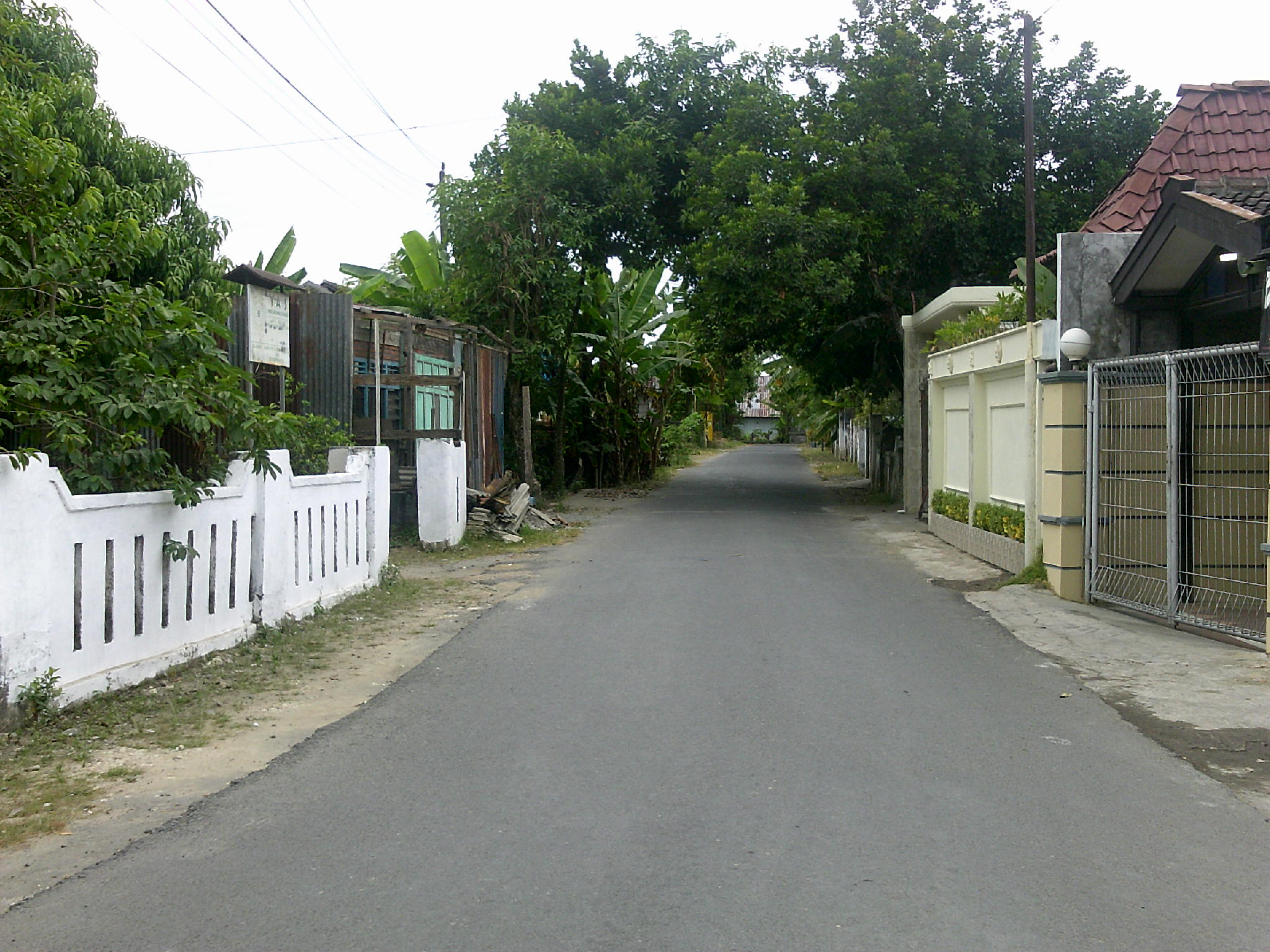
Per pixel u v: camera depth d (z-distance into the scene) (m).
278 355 12.25
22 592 5.64
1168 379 9.11
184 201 11.12
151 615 6.84
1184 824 4.62
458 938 3.58
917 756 5.57
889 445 25.83
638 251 25.25
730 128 22.64
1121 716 6.36
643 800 4.89
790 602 10.44
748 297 21.09
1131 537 10.28
